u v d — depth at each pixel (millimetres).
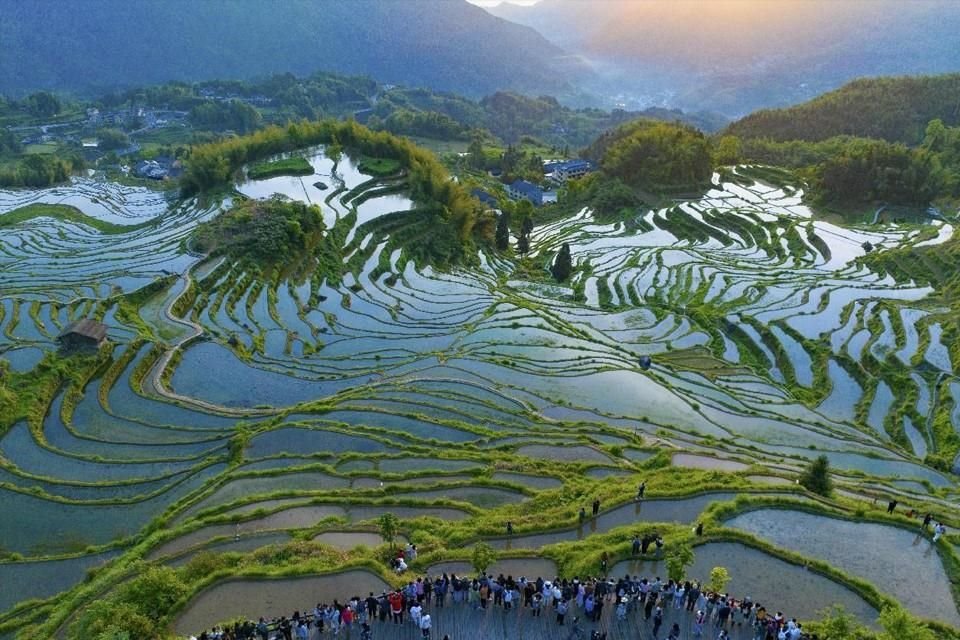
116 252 95188
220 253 91750
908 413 61781
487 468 47125
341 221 109562
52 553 39750
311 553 35656
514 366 70125
